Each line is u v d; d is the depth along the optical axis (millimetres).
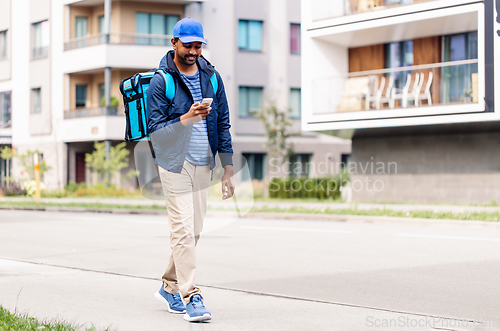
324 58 20016
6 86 32750
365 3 18703
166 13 28781
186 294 4070
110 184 27109
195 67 3945
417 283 5832
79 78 29703
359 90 18750
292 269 6770
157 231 11477
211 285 5762
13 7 32188
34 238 10305
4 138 32562
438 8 16859
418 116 17047
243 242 9406
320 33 19391
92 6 29562
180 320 4188
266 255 7945
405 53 19984
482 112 15938
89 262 7375
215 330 3885
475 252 7914
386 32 18906
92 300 4965
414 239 9469
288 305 4777
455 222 11883
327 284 5816
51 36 30109
